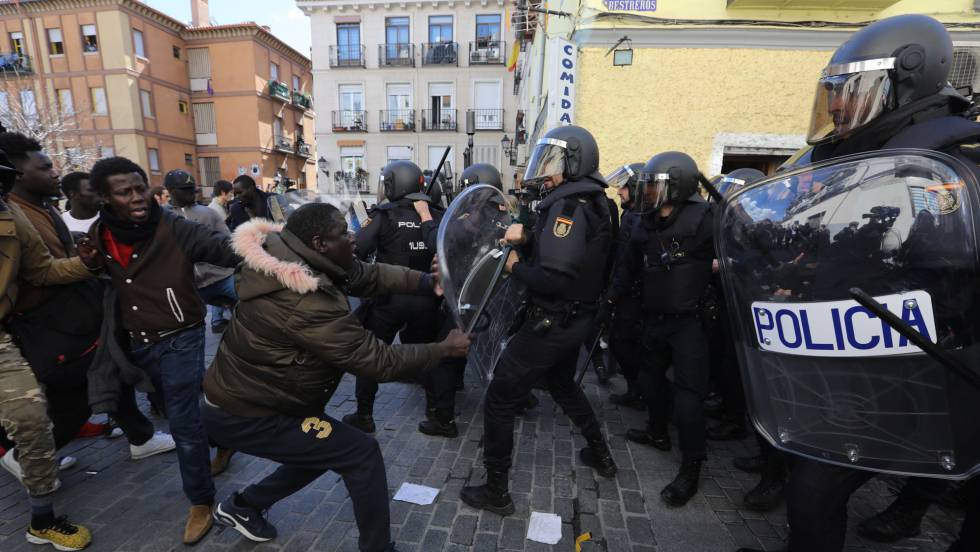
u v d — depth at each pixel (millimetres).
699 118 5945
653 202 2234
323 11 23125
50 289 2117
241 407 1607
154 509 2246
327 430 1675
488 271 2297
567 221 1957
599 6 5793
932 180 1121
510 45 22672
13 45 24000
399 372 1592
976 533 1396
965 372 1073
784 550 1913
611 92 5965
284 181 20516
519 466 2689
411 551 1985
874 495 2439
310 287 1444
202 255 2082
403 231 3037
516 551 1999
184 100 27172
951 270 1090
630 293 3100
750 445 2990
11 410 1832
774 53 5742
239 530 1955
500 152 23406
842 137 1572
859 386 1269
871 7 5461
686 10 5734
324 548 1989
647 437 2934
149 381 2088
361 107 23781
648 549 2021
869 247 1219
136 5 23922
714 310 2312
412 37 23062
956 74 5590
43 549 1964
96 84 23859
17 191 2320
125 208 1873
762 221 1438
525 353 2125
